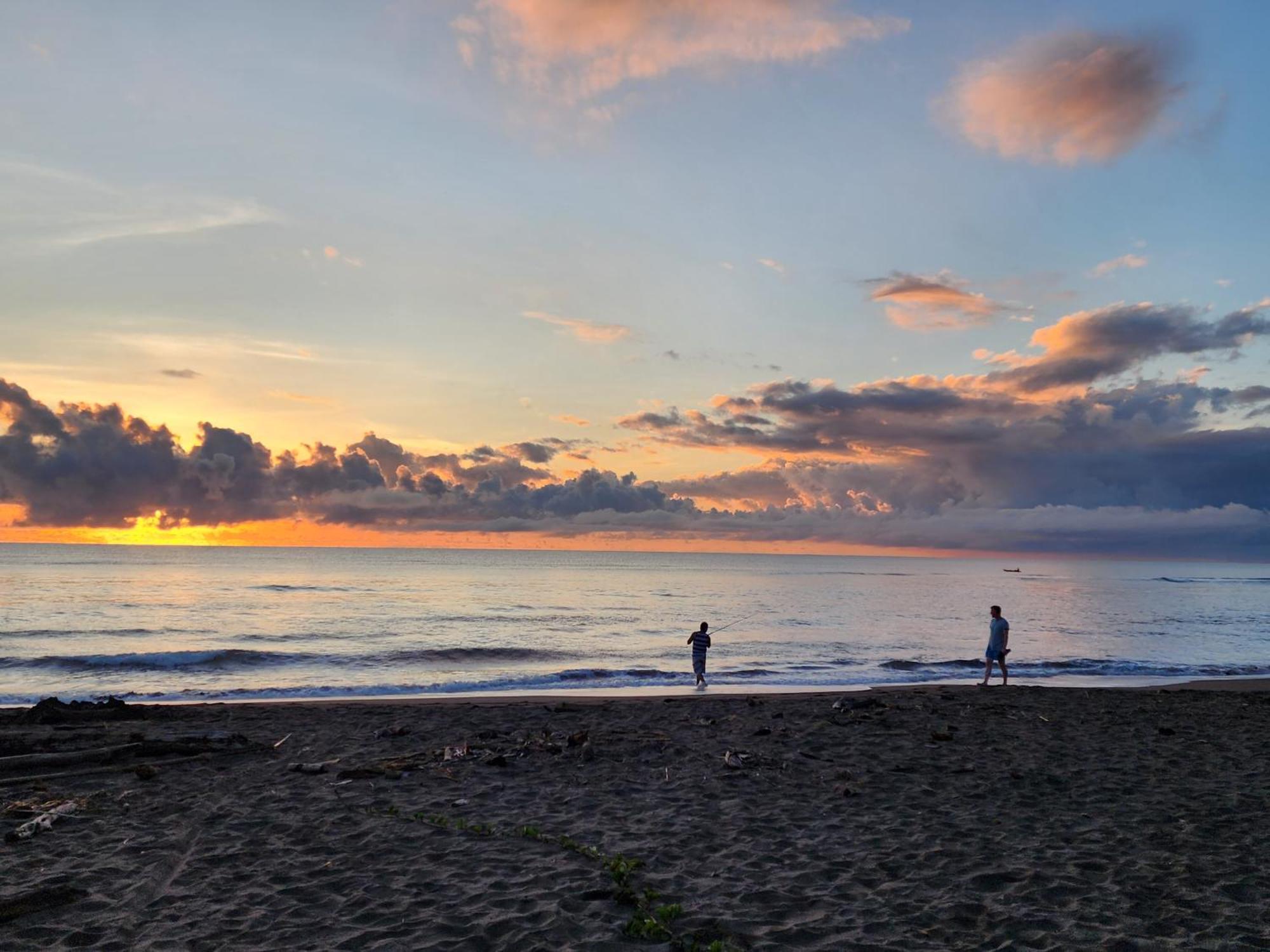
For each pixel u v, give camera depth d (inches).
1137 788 383.6
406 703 658.8
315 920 224.8
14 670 956.0
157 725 524.4
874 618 1958.7
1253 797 367.6
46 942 209.9
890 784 388.8
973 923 223.6
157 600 2107.5
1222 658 1269.7
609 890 244.7
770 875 263.7
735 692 817.5
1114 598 3117.6
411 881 256.1
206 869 266.2
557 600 2508.6
